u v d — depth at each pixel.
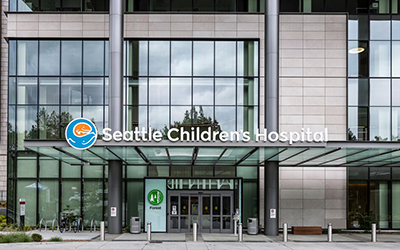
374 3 26.47
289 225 25.25
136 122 25.22
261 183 25.09
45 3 26.19
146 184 24.17
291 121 25.50
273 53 21.83
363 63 26.03
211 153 19.81
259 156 20.78
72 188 25.38
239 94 25.52
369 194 25.72
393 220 25.64
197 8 26.22
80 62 25.72
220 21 25.69
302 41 25.88
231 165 25.14
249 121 25.38
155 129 25.23
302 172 25.62
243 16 25.73
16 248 16.50
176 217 23.92
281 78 25.69
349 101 25.78
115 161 22.22
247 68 25.66
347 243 19.20
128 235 21.64
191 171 25.25
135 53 25.64
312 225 25.34
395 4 26.48
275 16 21.98
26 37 25.61
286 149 18.02
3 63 28.86
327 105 25.62
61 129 25.44
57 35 25.61
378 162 23.39
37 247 16.83
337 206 25.48
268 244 18.58
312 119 25.52
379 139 25.58
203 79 25.58
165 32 25.61
